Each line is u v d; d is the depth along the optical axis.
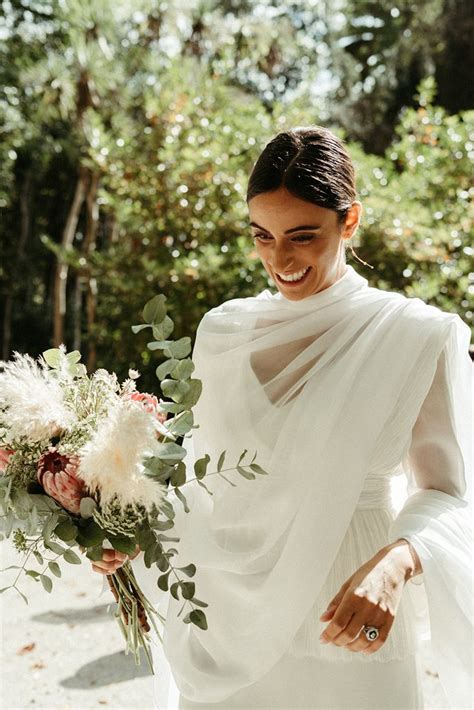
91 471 1.49
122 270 9.51
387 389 1.63
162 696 2.13
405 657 1.64
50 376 1.69
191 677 1.78
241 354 1.79
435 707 3.60
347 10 20.92
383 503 1.71
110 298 9.43
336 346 1.70
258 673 1.67
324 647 1.64
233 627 1.72
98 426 1.55
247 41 14.52
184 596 1.59
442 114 9.73
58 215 17.34
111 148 9.62
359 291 1.75
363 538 1.67
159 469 1.60
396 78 19.53
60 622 4.72
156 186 9.34
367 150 19.67
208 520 1.80
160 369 1.68
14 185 16.80
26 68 12.64
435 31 18.80
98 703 3.72
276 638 1.65
